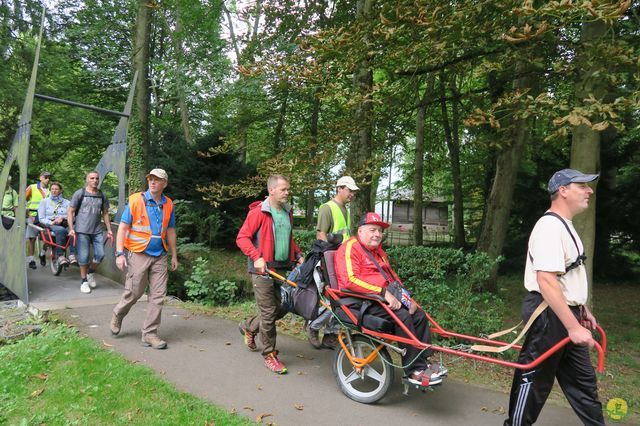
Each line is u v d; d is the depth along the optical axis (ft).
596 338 22.59
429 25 16.76
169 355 15.57
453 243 61.72
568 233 9.25
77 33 51.47
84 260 23.20
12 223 24.32
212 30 50.16
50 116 48.70
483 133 31.71
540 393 9.68
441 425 11.44
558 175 9.61
